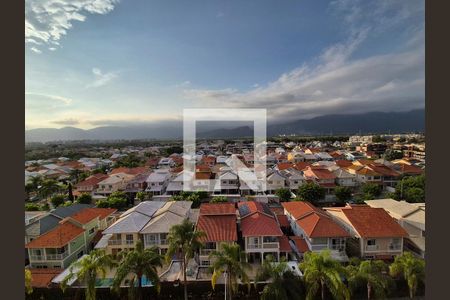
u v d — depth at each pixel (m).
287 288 17.52
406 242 23.55
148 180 45.06
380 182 44.53
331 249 22.66
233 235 22.33
